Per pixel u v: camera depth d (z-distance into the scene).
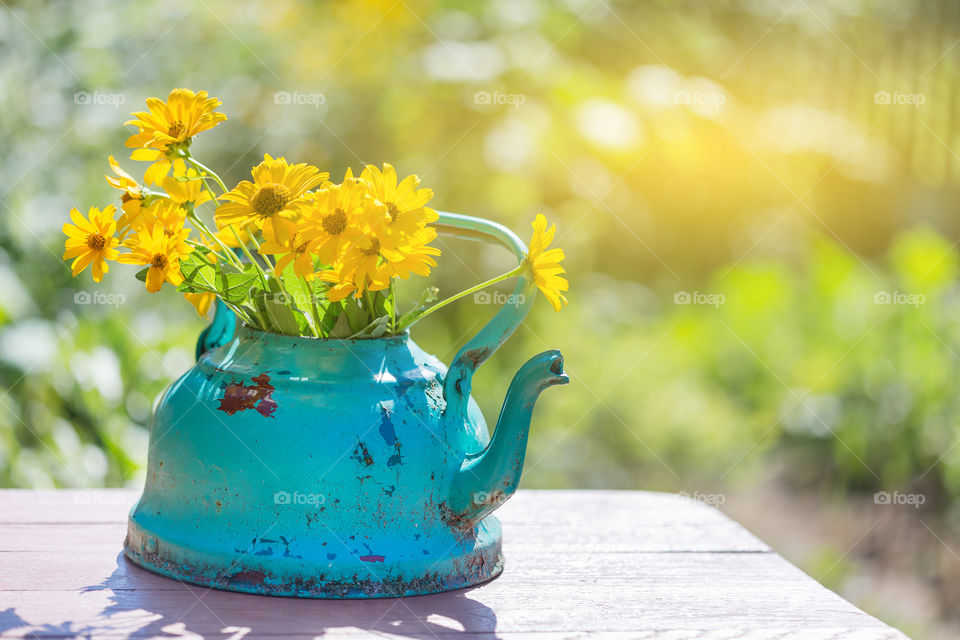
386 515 0.97
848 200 5.35
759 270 3.83
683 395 3.16
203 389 0.99
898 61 5.70
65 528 1.17
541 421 2.94
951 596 2.45
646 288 3.97
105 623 0.90
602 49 4.07
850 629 0.97
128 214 0.93
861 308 3.54
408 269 0.93
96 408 2.02
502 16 3.49
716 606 1.03
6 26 2.50
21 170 2.31
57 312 2.17
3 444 1.78
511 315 1.01
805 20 5.25
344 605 0.95
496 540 1.08
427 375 1.02
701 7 4.98
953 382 3.22
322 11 3.40
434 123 3.26
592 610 1.00
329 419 0.95
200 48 3.03
